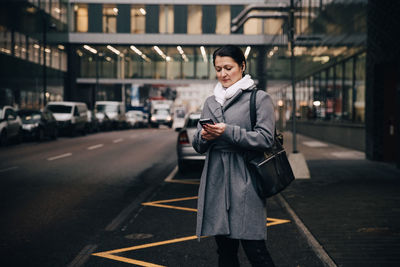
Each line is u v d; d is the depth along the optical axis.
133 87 63.97
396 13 13.11
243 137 3.06
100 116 43.19
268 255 3.22
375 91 15.02
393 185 10.35
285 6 38.34
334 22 22.77
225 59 3.25
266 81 55.69
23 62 43.78
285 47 38.97
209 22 58.12
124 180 12.07
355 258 5.05
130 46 59.62
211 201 3.25
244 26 57.78
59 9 55.78
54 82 53.81
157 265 5.14
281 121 39.50
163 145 25.03
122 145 24.78
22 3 44.19
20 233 6.58
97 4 58.59
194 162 13.20
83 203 8.88
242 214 3.16
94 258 5.40
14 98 41.50
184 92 143.62
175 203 8.92
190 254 5.57
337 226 6.59
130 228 6.91
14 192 10.05
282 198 8.94
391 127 14.94
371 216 7.22
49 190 10.36
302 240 6.16
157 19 58.53
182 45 58.44
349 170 13.08
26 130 25.84
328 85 24.94
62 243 6.06
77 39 58.47
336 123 23.33
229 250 3.38
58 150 21.05
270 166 3.17
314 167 13.88
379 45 14.38
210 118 3.21
